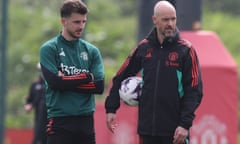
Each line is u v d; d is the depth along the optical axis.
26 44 95.38
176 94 19.22
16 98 86.25
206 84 31.91
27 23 101.56
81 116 19.03
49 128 19.12
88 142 19.25
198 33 32.69
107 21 106.12
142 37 33.94
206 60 31.98
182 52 19.22
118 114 34.59
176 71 19.20
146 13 33.69
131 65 19.98
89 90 18.92
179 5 32.81
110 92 20.34
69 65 19.09
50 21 99.50
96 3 110.06
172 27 19.20
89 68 19.39
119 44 95.94
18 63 91.69
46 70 18.94
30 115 83.06
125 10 115.38
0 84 54.75
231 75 31.94
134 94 19.98
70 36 19.12
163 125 19.30
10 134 55.31
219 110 31.88
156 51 19.42
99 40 95.94
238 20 108.00
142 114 19.59
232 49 96.19
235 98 31.98
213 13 111.69
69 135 18.98
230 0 115.69
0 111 54.28
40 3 110.31
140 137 19.80
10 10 103.88
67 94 18.92
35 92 37.31
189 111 18.95
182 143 19.09
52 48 19.08
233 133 31.97
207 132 31.91
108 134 35.94
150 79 19.39
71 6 18.83
